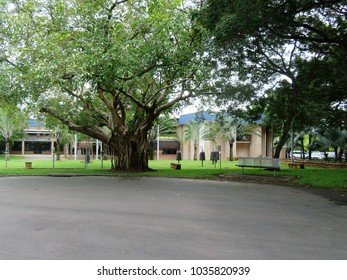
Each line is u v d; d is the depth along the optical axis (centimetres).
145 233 604
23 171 1919
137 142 2023
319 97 2008
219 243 550
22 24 1555
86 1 1464
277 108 2159
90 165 2656
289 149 4738
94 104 2256
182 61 1433
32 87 1529
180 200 963
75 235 587
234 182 1445
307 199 1005
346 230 641
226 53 1549
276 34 1251
